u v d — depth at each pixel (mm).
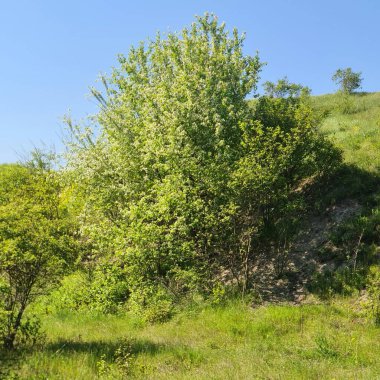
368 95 35969
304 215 16734
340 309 12211
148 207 15617
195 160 15281
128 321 14172
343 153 19688
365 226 14609
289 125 17562
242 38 19094
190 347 10406
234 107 17391
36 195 18250
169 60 19000
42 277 10375
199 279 14602
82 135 19219
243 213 15133
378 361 8789
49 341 10680
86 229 17406
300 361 8695
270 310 12523
